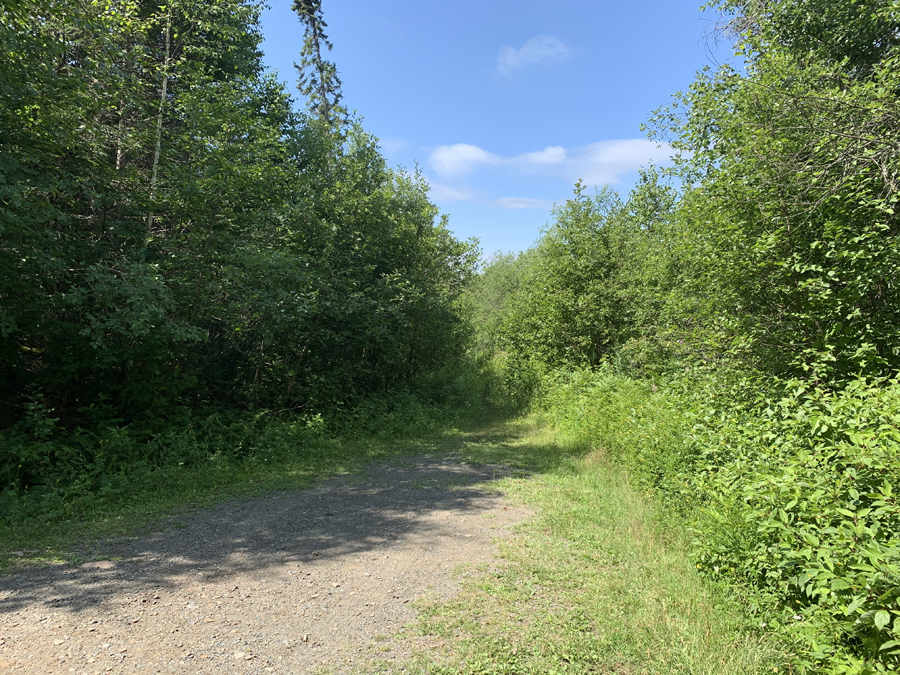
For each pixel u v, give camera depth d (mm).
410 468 8414
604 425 9289
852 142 4945
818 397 3887
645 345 11648
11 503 5531
